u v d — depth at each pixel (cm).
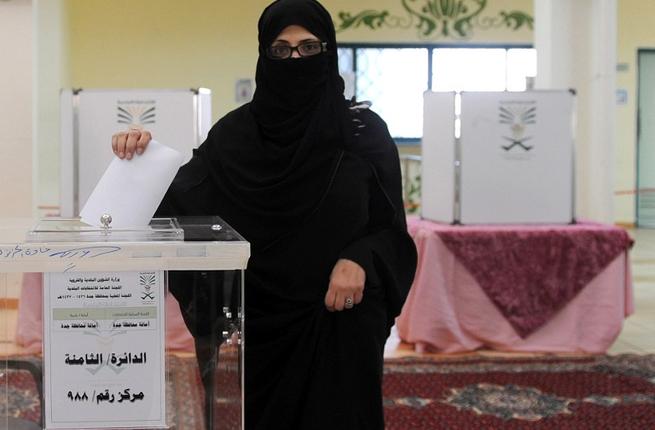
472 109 421
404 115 1016
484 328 413
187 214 151
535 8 520
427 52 1009
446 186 433
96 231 94
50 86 795
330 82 154
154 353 84
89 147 393
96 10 932
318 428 140
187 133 395
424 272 407
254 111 155
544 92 423
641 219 1075
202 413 87
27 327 82
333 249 146
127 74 943
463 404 323
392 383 354
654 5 1038
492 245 409
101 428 84
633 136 1054
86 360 83
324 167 149
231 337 87
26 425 82
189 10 947
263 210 146
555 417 307
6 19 524
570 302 416
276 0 156
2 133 526
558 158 426
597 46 497
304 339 143
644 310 536
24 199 529
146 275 83
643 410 317
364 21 996
